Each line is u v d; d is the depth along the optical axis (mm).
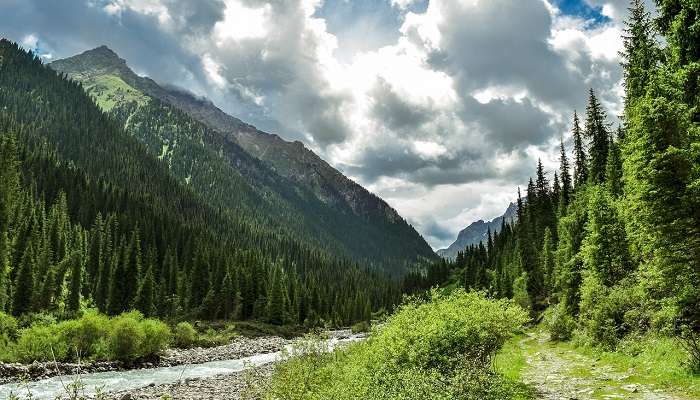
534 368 20953
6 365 32875
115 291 77688
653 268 18000
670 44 20891
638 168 16938
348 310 122312
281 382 15211
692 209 15352
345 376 14398
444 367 13008
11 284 64688
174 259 107062
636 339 21609
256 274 109188
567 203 77312
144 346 43562
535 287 69438
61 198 114375
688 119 17562
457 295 17328
